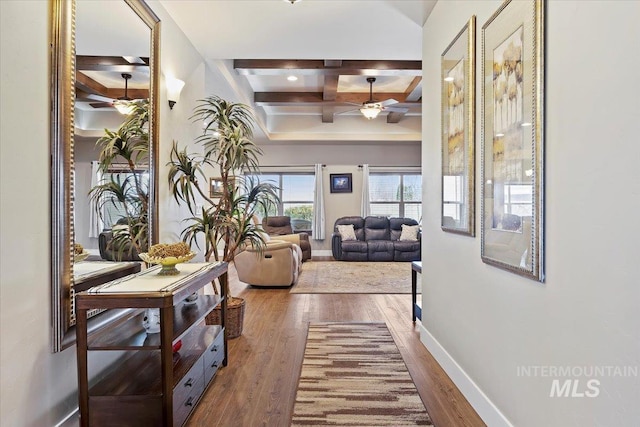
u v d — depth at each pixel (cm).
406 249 767
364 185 866
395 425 191
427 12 288
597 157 116
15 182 141
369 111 540
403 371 253
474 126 206
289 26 310
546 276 142
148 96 249
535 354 149
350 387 231
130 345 167
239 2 271
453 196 237
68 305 166
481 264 199
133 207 230
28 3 147
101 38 195
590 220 119
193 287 193
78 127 175
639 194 101
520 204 157
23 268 144
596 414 117
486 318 193
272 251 509
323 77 546
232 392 225
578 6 123
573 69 126
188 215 329
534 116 146
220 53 361
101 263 197
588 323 120
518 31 158
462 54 222
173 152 294
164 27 282
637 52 101
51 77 158
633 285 103
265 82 572
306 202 880
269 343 307
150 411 165
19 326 142
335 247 784
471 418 197
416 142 830
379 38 333
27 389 146
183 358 210
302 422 194
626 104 105
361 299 457
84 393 165
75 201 172
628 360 105
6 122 137
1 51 135
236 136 306
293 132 806
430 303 288
